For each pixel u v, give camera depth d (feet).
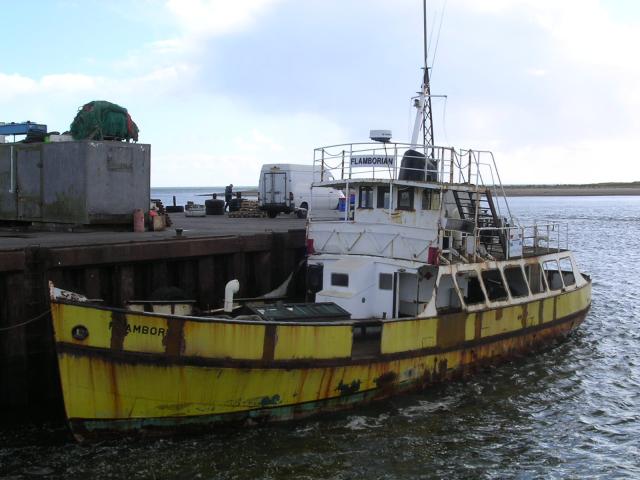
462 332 53.36
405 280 54.80
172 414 41.45
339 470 38.81
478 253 58.59
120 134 77.15
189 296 60.49
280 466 38.93
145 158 76.23
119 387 40.11
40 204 76.02
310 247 57.98
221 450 40.70
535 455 42.22
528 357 63.52
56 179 74.02
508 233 60.34
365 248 55.36
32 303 47.19
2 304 45.73
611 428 47.14
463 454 41.88
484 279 62.54
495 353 58.13
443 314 51.78
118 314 39.47
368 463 39.88
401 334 48.11
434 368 51.44
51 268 48.14
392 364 47.96
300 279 65.98
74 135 77.56
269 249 67.77
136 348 39.81
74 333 39.19
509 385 55.31
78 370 39.50
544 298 64.18
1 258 44.91
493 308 56.49
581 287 73.00
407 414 47.67
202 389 41.24
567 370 60.34
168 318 39.99
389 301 53.31
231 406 42.45
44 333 47.80
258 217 122.72
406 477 38.50
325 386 44.88
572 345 69.62
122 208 74.49
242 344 41.39
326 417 46.16
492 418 47.96
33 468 38.01
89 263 51.03
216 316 48.55
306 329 43.34
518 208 510.58
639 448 43.70
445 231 54.19
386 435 43.93
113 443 41.24
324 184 57.36
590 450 43.29
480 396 52.29
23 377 46.34
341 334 44.88
